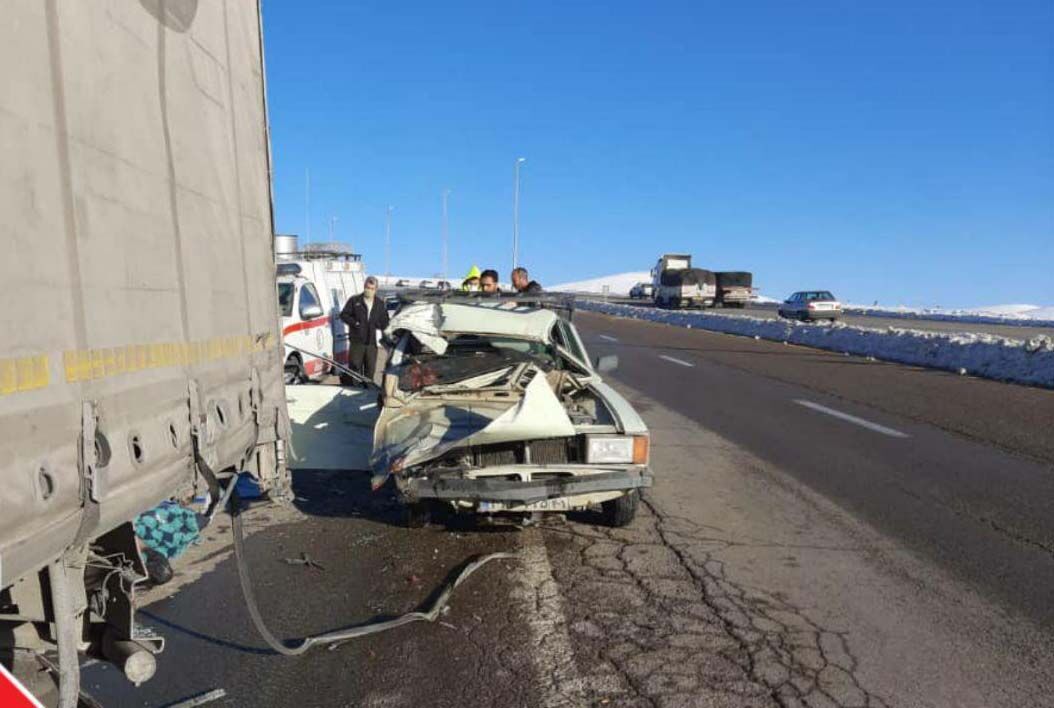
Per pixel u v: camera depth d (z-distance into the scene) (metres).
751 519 6.35
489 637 4.19
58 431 1.78
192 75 2.85
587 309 54.81
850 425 10.59
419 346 7.22
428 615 4.41
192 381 2.69
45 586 1.90
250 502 6.61
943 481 7.62
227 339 3.16
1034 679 3.81
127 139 2.25
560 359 7.20
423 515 5.94
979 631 4.33
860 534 6.00
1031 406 12.10
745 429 10.29
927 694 3.65
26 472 1.64
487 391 6.44
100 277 2.03
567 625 4.35
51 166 1.81
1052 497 7.05
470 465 5.50
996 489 7.32
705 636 4.23
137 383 2.23
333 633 4.14
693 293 57.00
